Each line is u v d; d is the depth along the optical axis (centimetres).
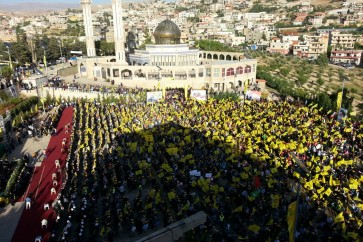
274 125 6219
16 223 3916
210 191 4047
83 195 4203
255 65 11338
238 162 4847
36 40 15250
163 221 3841
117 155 5353
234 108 7544
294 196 4184
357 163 5122
